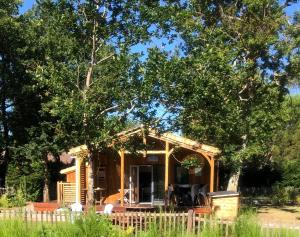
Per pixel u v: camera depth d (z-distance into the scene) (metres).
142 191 31.03
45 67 17.83
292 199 36.50
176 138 27.77
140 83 16.52
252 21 30.92
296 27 31.66
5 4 37.66
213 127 19.28
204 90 16.44
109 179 30.97
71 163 42.50
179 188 30.09
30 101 37.28
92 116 17.08
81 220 12.51
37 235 12.50
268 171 45.50
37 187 36.41
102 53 17.50
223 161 30.12
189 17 17.03
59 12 17.09
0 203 29.23
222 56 16.67
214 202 22.02
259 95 30.17
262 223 13.38
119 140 18.36
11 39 37.00
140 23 16.62
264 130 28.67
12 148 36.62
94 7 16.92
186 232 13.11
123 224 14.02
